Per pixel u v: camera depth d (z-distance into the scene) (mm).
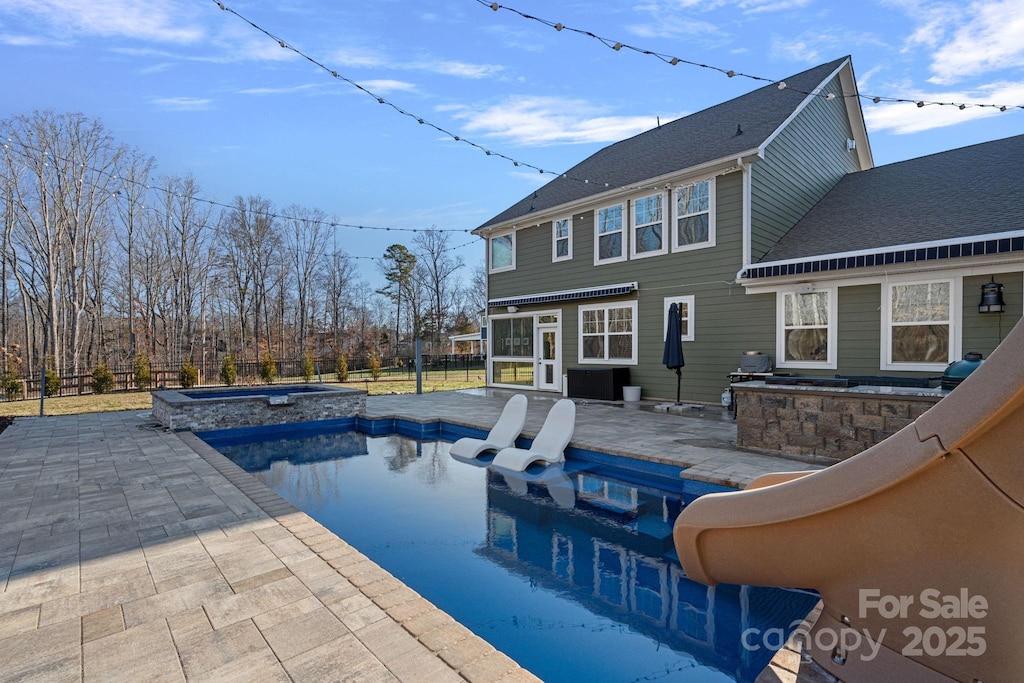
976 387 1616
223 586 3064
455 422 9562
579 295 13469
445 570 4148
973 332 8070
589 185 14047
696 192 11234
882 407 5488
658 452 6457
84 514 4383
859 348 9148
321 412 10594
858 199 11391
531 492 6168
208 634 2553
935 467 1759
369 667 2277
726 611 3461
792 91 12273
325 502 5895
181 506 4602
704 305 11133
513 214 16000
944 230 8508
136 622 2670
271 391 11836
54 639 2520
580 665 2896
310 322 37906
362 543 4715
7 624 2660
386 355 37969
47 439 7984
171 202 29641
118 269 28500
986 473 1666
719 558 2502
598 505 5695
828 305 9453
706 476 5422
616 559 4340
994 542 1718
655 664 2896
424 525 5160
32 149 24125
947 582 1847
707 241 11023
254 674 2236
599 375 12492
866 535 2012
